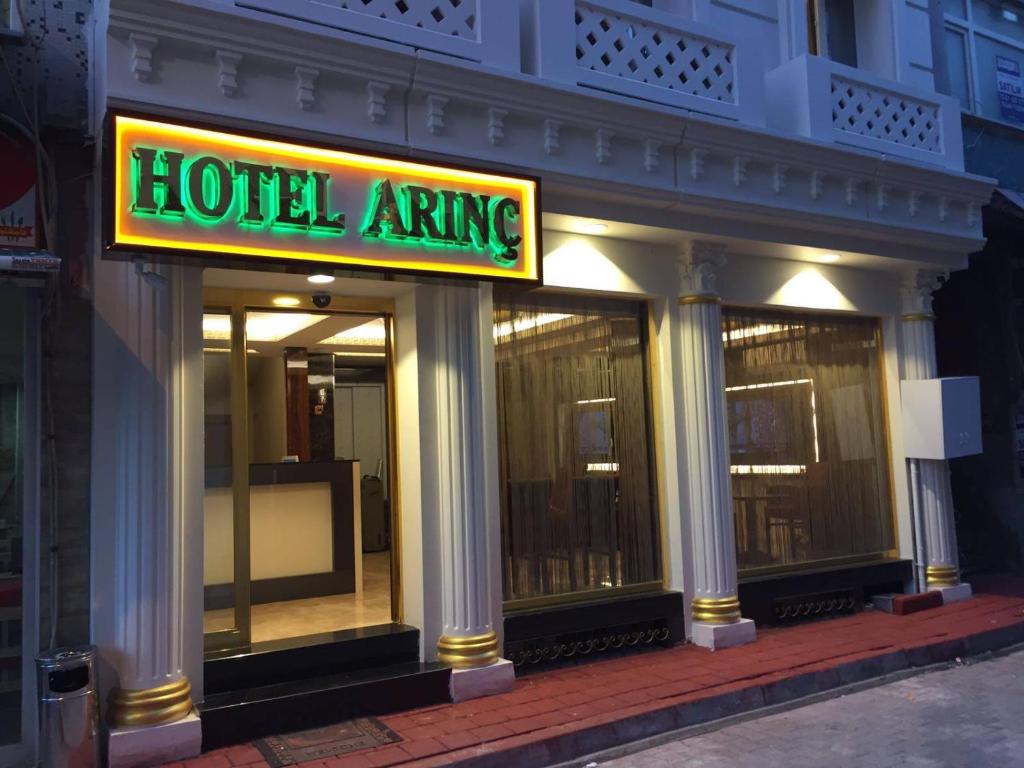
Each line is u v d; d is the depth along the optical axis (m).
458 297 5.80
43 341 4.75
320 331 7.21
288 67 4.92
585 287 6.57
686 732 5.24
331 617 6.16
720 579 6.82
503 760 4.58
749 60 7.01
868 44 8.92
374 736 4.81
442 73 5.32
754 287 7.60
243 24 4.69
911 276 8.61
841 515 8.21
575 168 5.91
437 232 5.18
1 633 4.75
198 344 5.00
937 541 8.44
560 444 6.57
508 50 5.75
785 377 8.00
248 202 4.61
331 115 5.06
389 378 6.12
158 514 4.68
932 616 7.79
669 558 6.93
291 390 8.59
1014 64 10.59
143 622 4.59
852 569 7.98
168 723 4.53
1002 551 9.78
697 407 6.92
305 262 4.75
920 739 5.00
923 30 9.06
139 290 4.75
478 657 5.57
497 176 5.45
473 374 5.80
